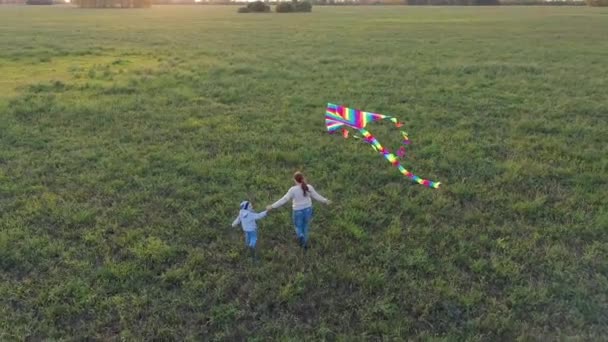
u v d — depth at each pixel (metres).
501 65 28.69
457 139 16.02
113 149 15.44
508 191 12.55
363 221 11.12
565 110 19.12
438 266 9.55
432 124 17.62
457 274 9.27
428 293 8.76
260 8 99.81
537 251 9.96
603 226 10.66
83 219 11.15
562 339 7.70
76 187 12.82
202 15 91.25
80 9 122.50
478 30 52.03
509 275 9.16
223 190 12.54
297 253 9.95
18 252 9.84
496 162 14.22
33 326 8.03
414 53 34.47
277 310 8.46
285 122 17.83
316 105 20.08
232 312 8.30
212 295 8.78
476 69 27.80
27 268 9.48
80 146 15.60
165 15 91.12
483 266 9.46
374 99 21.02
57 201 12.09
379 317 8.28
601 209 11.34
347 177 13.26
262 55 33.81
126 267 9.38
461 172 13.57
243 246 10.15
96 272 9.29
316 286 9.03
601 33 47.25
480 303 8.55
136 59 32.97
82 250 10.07
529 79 25.00
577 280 9.09
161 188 12.71
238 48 38.16
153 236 10.49
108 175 13.45
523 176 13.33
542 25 57.16
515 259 9.76
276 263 9.58
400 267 9.54
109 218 11.28
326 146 15.40
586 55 32.81
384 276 9.16
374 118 12.13
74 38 46.00
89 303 8.50
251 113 18.94
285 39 44.59
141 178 13.20
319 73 26.88
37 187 12.70
